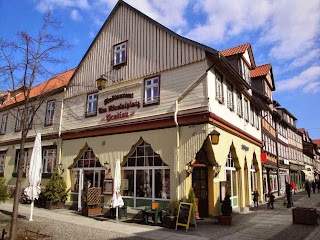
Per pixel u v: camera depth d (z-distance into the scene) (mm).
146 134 14797
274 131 33219
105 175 16094
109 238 9539
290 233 10805
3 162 25266
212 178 13633
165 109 14352
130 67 16578
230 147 16156
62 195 17203
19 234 9398
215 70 14250
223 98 14867
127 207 14789
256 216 15117
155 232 10680
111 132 16438
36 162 11016
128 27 17344
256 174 21969
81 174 16938
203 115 12898
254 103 21906
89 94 18734
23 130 9414
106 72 17859
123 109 16234
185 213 11336
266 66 27000
